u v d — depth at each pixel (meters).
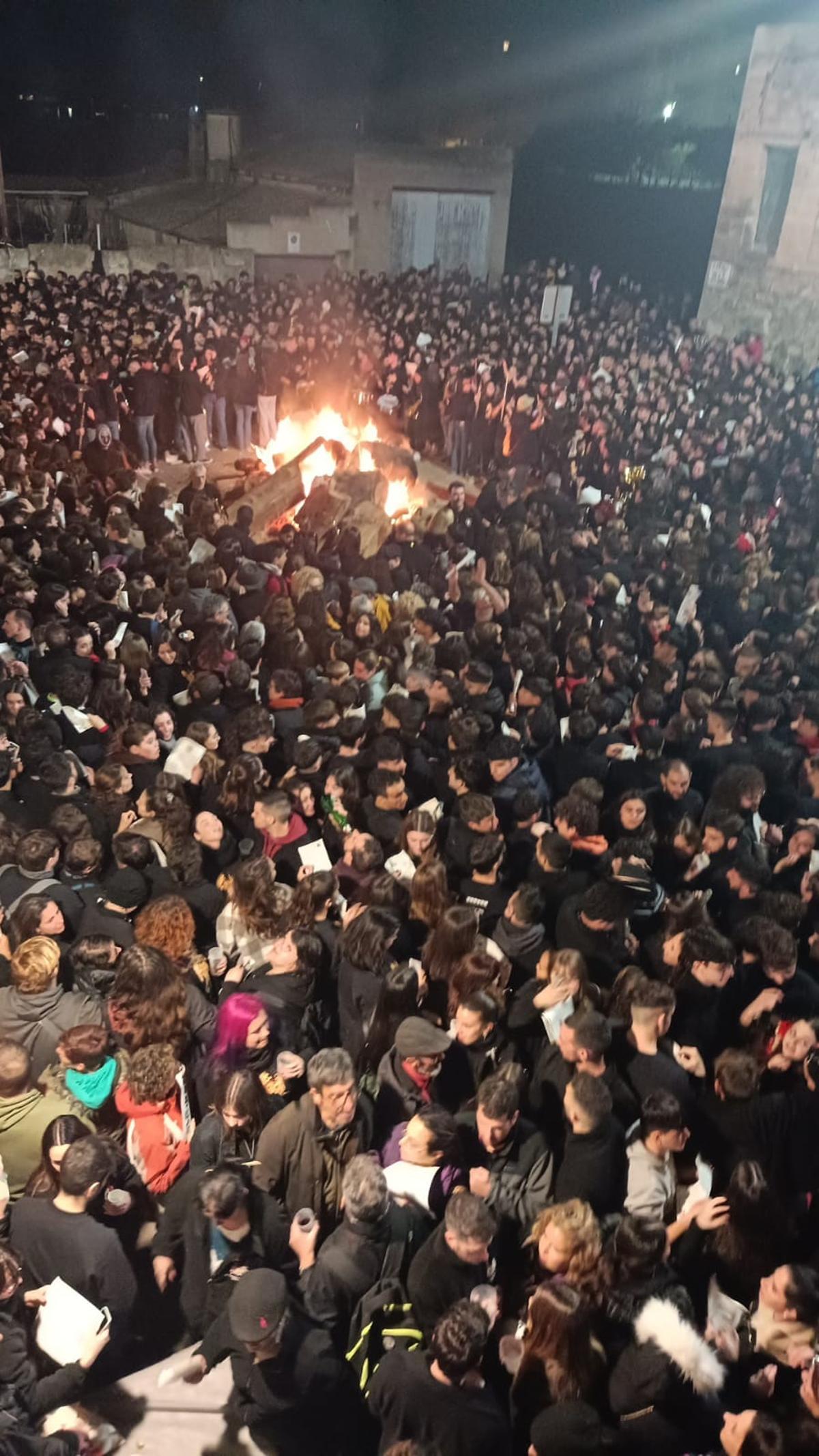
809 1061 4.20
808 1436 2.85
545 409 16.20
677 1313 3.14
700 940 4.55
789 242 20.33
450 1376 2.98
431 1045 4.00
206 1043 4.40
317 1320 3.27
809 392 18.05
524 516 12.48
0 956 4.71
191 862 5.14
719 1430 3.09
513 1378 3.48
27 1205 3.49
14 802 5.79
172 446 16.62
